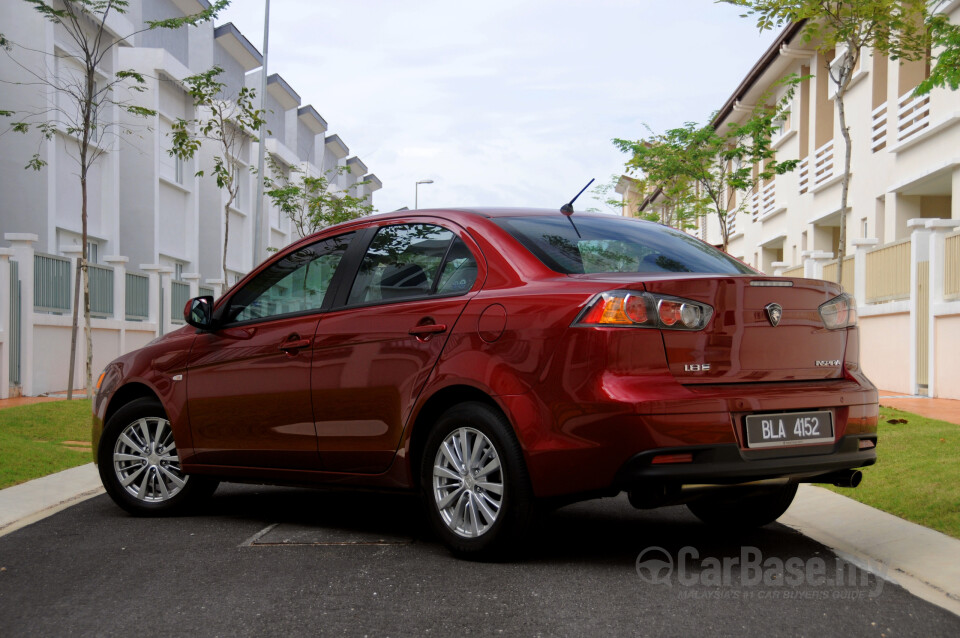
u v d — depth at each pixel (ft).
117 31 72.28
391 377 17.39
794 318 16.07
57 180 66.49
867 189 68.03
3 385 51.24
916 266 49.70
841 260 45.85
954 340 45.75
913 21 43.68
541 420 15.23
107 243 73.15
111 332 64.34
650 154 72.84
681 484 14.70
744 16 43.24
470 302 16.65
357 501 23.24
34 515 21.86
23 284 53.11
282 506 22.54
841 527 19.10
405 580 15.01
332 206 108.47
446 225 18.02
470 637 12.12
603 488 14.79
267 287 20.49
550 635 12.16
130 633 12.46
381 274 18.52
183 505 21.40
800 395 15.60
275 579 15.17
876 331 55.77
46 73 64.13
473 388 16.21
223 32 109.60
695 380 15.07
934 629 12.39
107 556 17.12
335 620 12.90
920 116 60.64
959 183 53.98
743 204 72.59
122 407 21.83
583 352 14.90
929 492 20.76
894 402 44.16
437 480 16.69
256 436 19.72
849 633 12.21
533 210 18.56
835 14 43.68
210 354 20.67
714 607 13.38
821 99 78.38
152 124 84.74
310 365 18.76
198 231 97.60
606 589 14.35
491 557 16.07
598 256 16.98
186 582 15.07
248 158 115.14
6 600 14.19
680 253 17.81
